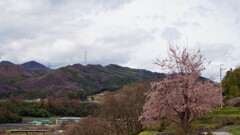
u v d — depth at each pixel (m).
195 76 30.92
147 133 49.41
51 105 198.12
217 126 50.50
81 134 87.94
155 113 31.22
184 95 30.59
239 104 73.62
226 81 93.00
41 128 154.12
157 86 31.27
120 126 76.69
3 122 176.88
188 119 31.55
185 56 31.52
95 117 93.06
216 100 31.28
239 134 43.78
